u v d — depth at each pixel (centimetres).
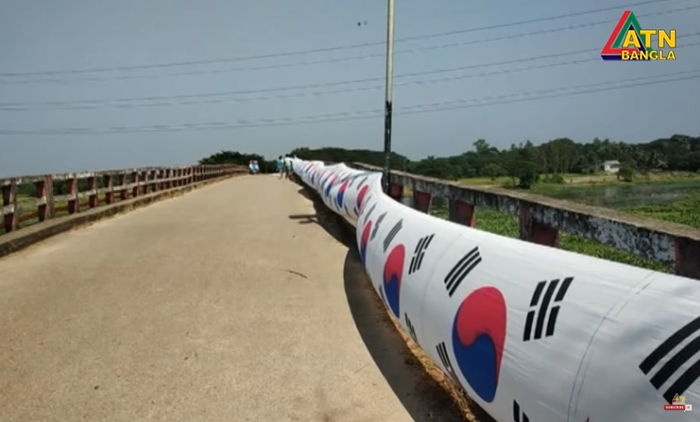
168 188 1747
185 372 355
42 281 577
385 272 392
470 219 459
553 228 320
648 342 158
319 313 471
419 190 614
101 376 350
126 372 355
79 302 502
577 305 189
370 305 493
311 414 303
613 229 260
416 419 296
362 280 579
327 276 595
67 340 409
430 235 338
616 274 189
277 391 329
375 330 429
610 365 165
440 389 327
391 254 388
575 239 639
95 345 400
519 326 209
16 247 737
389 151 800
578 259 212
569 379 177
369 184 718
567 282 201
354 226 872
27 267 644
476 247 277
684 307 158
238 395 324
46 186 920
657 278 176
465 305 252
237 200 1507
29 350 391
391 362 368
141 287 551
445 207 955
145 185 1495
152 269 626
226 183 2586
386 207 494
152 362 370
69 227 923
